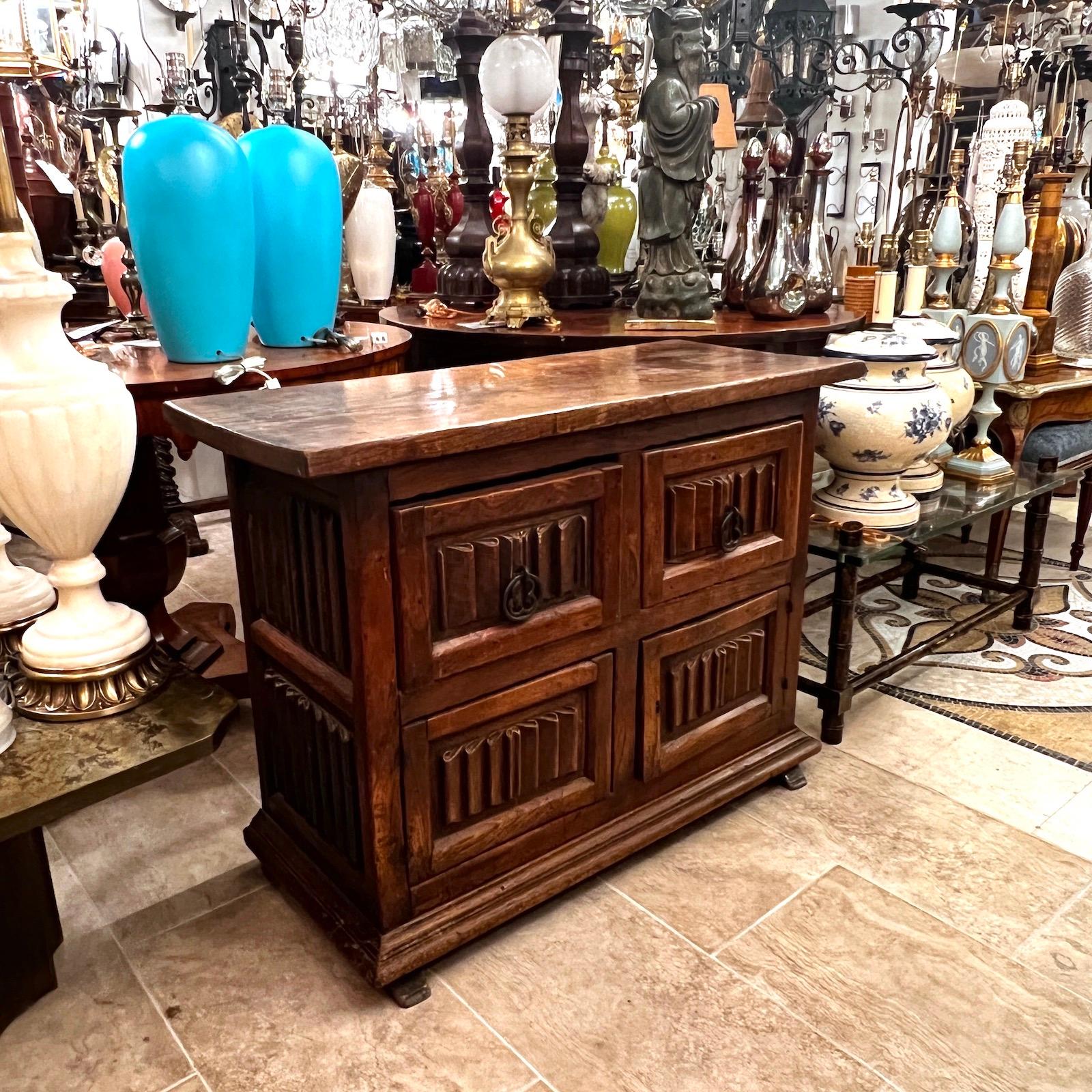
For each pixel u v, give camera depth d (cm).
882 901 145
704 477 146
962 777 179
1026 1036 121
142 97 272
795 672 174
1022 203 289
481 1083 115
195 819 170
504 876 137
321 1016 125
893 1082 114
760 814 168
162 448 282
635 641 143
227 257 153
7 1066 118
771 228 227
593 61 275
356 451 102
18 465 106
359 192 240
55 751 109
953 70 323
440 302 262
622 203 283
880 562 288
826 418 194
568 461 127
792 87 321
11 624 135
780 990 128
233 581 283
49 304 107
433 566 117
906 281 230
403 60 304
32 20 149
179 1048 120
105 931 141
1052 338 266
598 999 127
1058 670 222
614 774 147
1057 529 320
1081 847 158
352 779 124
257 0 281
